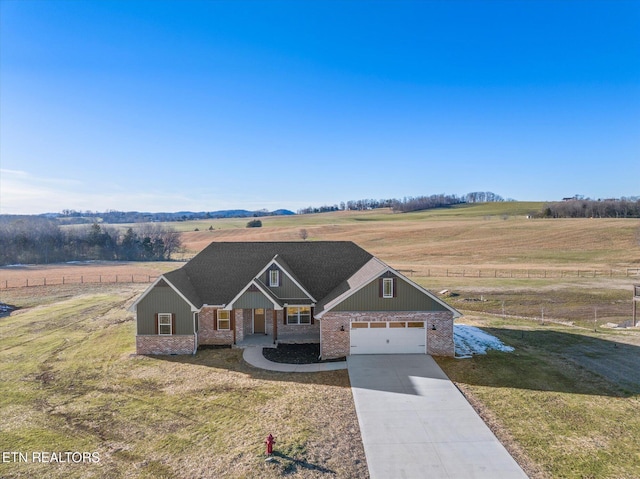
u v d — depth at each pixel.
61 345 24.97
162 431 14.51
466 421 14.80
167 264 77.56
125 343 25.30
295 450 13.01
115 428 14.77
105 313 34.28
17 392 17.98
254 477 11.70
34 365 21.42
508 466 12.09
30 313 34.59
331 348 22.09
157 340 23.22
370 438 13.71
